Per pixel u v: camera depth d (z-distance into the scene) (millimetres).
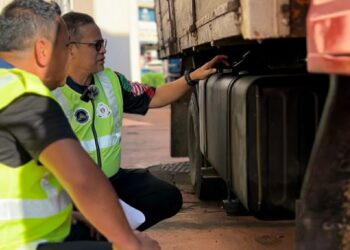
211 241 3824
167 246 3760
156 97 3344
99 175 1721
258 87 2338
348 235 1525
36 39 1854
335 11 1382
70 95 2730
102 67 2887
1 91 1724
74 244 1896
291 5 1775
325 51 1416
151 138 9648
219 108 3299
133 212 2312
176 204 3039
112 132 2895
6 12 1880
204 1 2867
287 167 2332
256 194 2395
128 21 17109
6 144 1746
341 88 1458
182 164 6309
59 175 1693
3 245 1796
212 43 2602
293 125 2309
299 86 2297
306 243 1562
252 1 1786
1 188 1773
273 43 2482
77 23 2730
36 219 1843
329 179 1524
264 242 3748
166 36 5250
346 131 1485
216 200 4773
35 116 1709
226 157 3008
